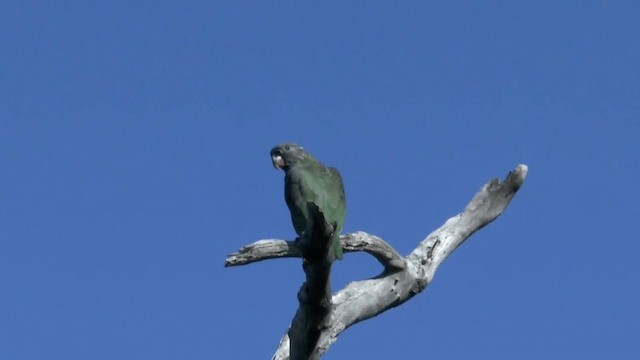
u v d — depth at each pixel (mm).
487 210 17156
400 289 16250
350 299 15930
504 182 17156
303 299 13211
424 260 16609
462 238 17094
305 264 12688
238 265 14805
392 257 16078
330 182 16422
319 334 13664
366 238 15828
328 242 12258
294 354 13992
